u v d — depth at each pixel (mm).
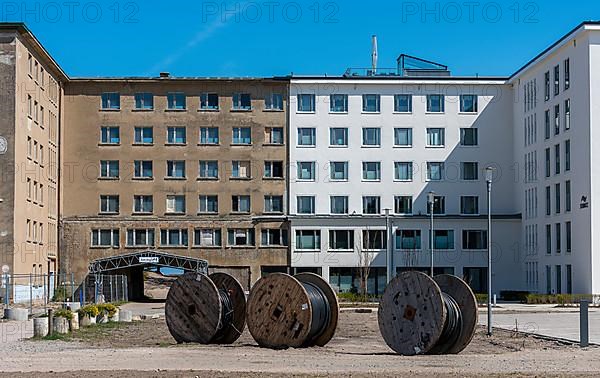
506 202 74375
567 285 63344
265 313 24500
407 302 22672
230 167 72938
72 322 31438
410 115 74562
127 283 70125
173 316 25984
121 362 20094
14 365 19516
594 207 59750
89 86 72188
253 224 72375
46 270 65688
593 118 60094
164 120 72625
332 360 20766
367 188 74000
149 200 72188
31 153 61562
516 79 73375
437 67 77812
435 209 74125
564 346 26766
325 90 74125
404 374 17719
